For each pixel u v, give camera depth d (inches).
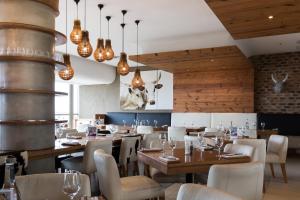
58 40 125.3
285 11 145.3
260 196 91.0
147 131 266.2
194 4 190.2
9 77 104.9
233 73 353.1
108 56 201.5
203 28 243.1
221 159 116.7
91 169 142.9
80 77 376.8
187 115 372.5
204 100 367.6
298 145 326.0
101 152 115.0
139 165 175.5
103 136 200.8
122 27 237.6
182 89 382.3
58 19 221.5
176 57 274.8
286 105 341.1
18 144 105.6
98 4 190.4
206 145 153.3
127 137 182.9
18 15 105.7
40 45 109.8
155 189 112.1
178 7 195.5
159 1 185.3
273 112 346.9
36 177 73.5
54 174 74.7
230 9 142.9
